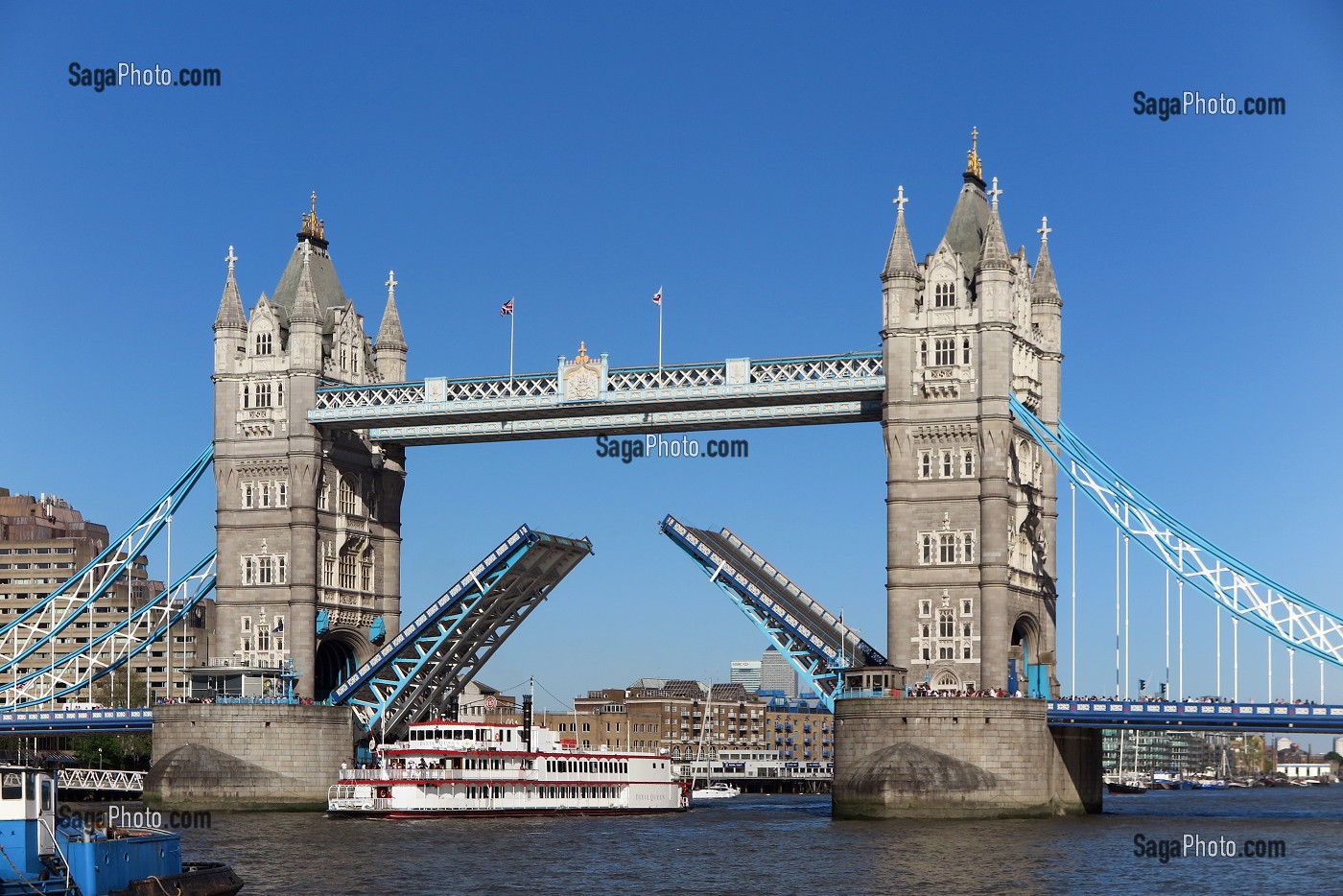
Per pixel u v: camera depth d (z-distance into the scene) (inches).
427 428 6565.0
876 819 5413.4
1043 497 6077.8
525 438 6456.7
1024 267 6023.6
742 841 4714.6
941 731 5452.8
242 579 6510.8
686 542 5880.9
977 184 6141.7
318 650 6732.3
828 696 5841.5
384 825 5344.5
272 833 5012.3
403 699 6471.5
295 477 6461.6
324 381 6614.2
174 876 3198.8
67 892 2842.0
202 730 6190.9
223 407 6584.6
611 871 4028.1
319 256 6889.8
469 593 6092.5
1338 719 5310.0
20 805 2807.6
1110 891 3671.3
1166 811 7337.6
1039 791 5526.6
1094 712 5551.2
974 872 3976.4
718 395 6018.7
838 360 5984.3
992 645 5684.1
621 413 6220.5
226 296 6643.7
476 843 4677.7
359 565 6732.3
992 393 5753.0
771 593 5866.1
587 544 6284.5
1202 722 5452.8
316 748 6190.9
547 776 5861.2
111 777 7278.5
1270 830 5251.0
